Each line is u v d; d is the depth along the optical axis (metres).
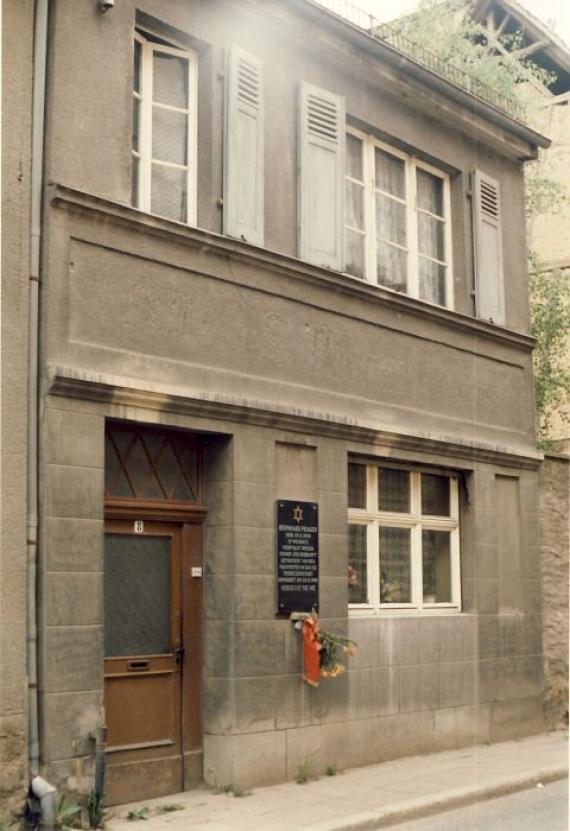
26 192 8.64
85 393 8.88
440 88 13.03
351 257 12.12
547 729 13.82
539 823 9.31
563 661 14.23
